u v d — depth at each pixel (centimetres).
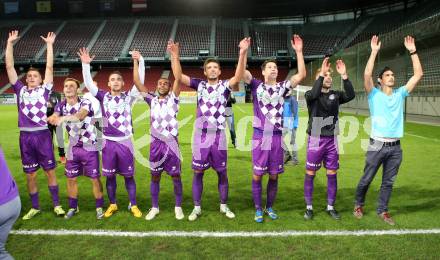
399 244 352
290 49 4006
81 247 351
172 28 4428
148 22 4569
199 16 4631
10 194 231
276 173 425
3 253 239
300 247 347
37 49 4062
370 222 414
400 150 413
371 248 344
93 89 430
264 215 443
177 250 343
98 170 446
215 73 412
